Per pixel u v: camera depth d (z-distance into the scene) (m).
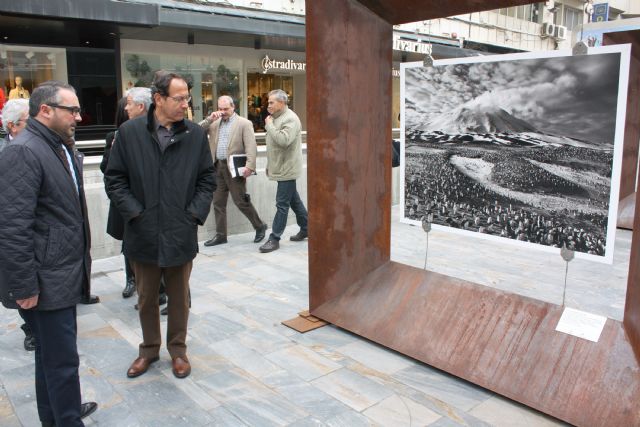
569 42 23.97
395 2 3.55
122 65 9.84
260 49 12.01
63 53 8.80
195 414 2.95
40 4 6.88
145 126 3.09
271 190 7.42
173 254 3.12
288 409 2.99
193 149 3.16
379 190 4.15
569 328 3.08
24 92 8.45
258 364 3.51
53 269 2.45
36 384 2.71
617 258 6.09
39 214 2.44
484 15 18.56
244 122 6.27
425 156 3.88
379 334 3.76
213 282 5.19
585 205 3.11
